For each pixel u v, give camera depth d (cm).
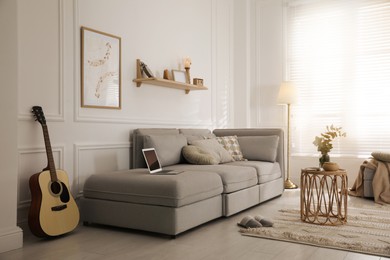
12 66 275
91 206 328
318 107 588
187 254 255
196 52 536
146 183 301
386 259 244
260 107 626
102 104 380
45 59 326
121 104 406
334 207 409
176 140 421
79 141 358
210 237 296
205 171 352
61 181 303
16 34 277
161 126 465
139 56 432
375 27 550
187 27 516
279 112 613
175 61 491
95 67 372
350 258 246
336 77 575
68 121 347
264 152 479
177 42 495
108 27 390
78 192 355
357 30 562
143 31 438
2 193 267
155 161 351
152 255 253
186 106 516
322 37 586
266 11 623
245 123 625
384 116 543
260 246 272
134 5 424
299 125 600
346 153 566
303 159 590
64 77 342
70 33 349
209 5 566
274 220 347
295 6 605
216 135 536
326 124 581
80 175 357
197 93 538
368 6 554
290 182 559
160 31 465
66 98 345
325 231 307
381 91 546
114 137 397
